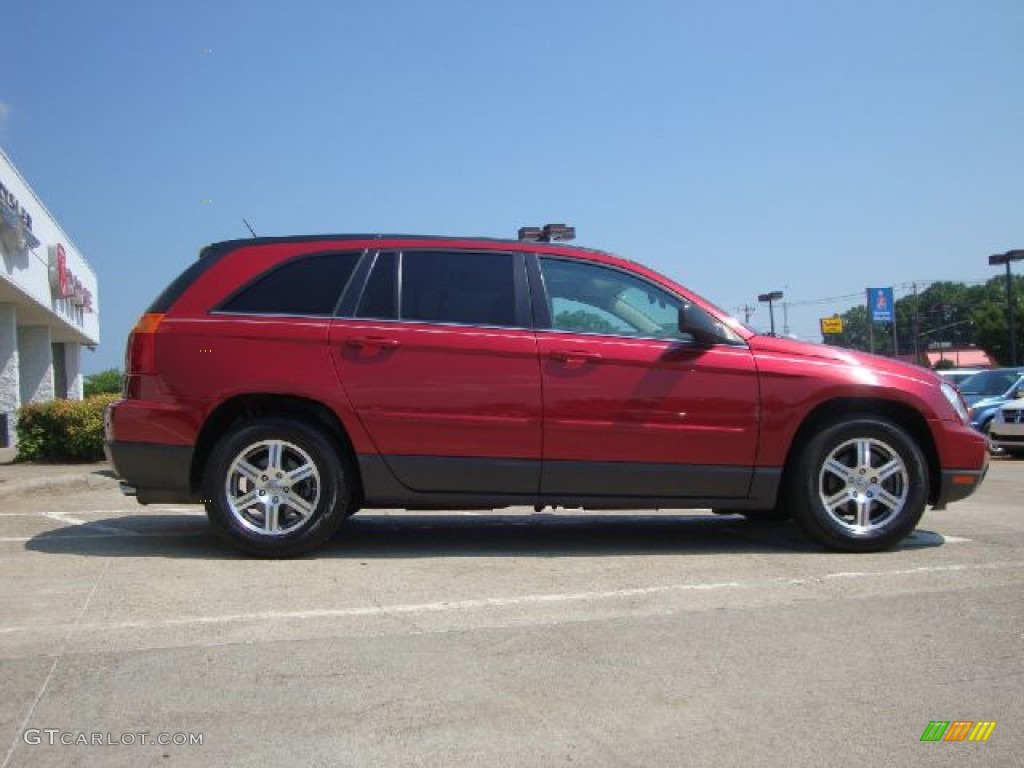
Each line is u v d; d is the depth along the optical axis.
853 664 3.68
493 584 4.86
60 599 4.45
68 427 13.36
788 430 5.61
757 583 4.91
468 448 5.45
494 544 6.05
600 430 5.47
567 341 5.51
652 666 3.63
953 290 102.12
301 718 3.12
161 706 3.20
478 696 3.32
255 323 5.43
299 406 5.54
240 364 5.38
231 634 3.95
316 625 4.09
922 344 101.12
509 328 5.53
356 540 6.16
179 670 3.53
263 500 5.39
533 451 5.47
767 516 6.96
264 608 4.34
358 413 5.39
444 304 5.56
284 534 5.37
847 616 4.30
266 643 3.84
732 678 3.52
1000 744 3.01
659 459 5.53
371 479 5.43
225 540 5.64
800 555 5.68
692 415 5.54
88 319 36.94
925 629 4.12
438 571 5.16
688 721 3.14
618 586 4.83
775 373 5.61
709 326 5.60
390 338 5.43
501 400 5.43
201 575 4.98
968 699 3.35
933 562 5.45
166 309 5.51
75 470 11.81
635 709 3.23
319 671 3.54
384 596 4.59
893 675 3.57
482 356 5.45
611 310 5.70
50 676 3.45
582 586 4.82
